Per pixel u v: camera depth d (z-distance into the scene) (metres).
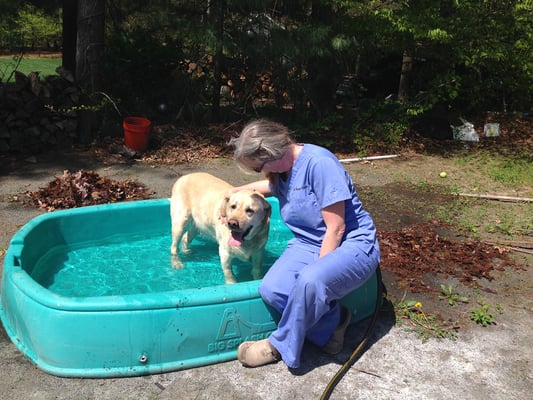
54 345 2.78
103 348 2.77
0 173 6.35
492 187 6.84
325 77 9.35
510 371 3.02
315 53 7.98
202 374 2.86
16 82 7.17
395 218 5.56
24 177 6.23
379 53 10.04
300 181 2.93
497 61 9.24
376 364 3.01
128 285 3.86
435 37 8.16
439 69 10.07
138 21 9.67
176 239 4.23
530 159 8.26
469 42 8.69
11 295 3.06
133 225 4.71
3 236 4.54
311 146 2.96
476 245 4.78
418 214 5.71
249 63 9.35
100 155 7.29
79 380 2.77
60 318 2.73
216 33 7.82
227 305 2.92
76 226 4.39
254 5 7.60
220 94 9.65
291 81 9.15
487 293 3.95
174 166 7.07
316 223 3.01
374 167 7.64
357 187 6.64
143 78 9.03
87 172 5.94
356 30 8.54
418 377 2.92
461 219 5.57
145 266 4.20
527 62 9.05
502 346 3.27
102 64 7.83
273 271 3.01
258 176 6.82
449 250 4.66
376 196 6.29
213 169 7.04
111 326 2.75
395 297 3.80
